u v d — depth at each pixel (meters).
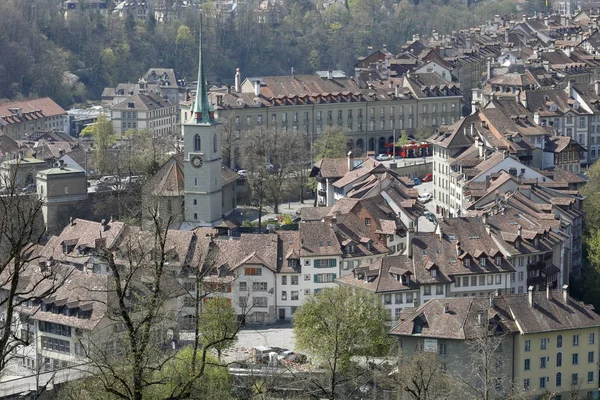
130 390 162.50
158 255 171.88
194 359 175.62
